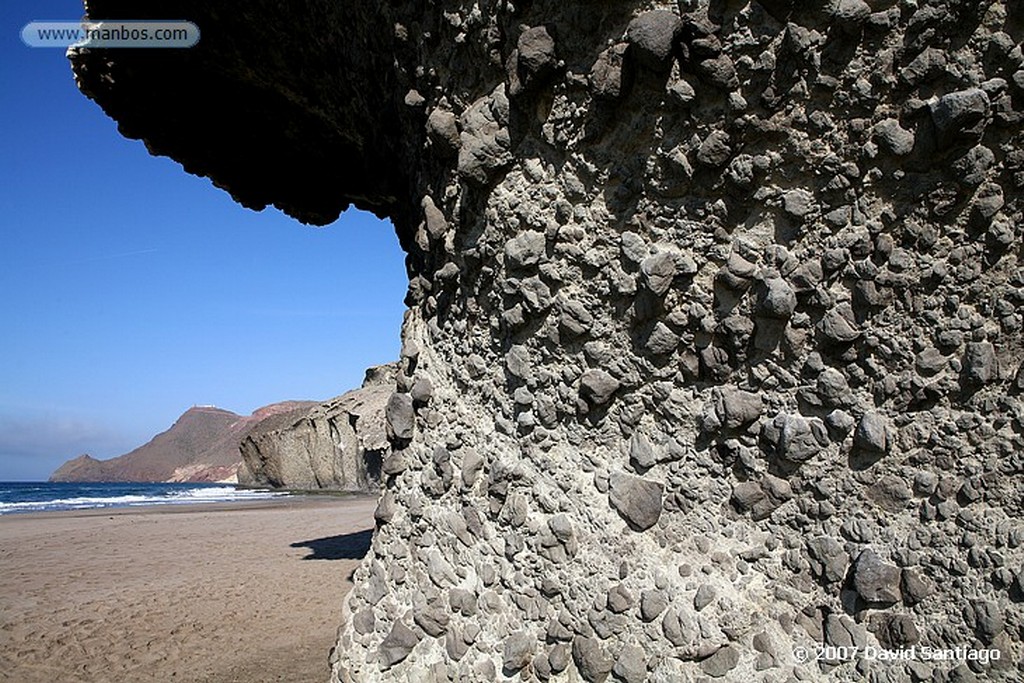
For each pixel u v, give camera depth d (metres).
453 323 3.63
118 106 6.15
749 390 2.72
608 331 2.93
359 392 46.25
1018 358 2.38
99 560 11.77
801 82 2.48
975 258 2.41
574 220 2.97
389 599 3.54
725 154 2.62
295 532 15.42
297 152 6.80
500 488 3.19
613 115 2.80
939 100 2.33
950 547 2.41
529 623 2.99
